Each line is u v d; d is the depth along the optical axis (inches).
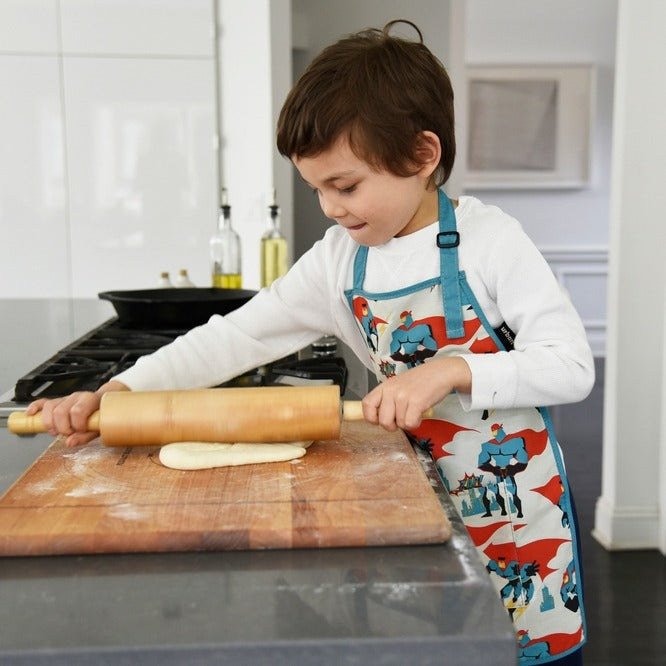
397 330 43.7
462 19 147.5
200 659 21.1
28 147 148.0
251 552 26.9
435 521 27.3
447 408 42.8
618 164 108.7
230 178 150.9
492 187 249.3
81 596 24.0
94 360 55.0
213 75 148.6
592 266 252.7
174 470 33.3
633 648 88.7
